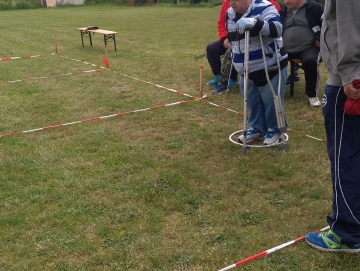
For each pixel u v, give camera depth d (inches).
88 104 237.3
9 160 164.1
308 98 234.4
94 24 701.9
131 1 1262.3
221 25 256.7
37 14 983.6
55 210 128.3
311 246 108.0
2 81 298.8
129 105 233.8
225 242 111.5
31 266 103.2
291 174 148.8
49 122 208.8
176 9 1031.6
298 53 234.5
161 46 443.5
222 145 176.6
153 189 139.6
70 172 153.3
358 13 83.8
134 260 104.5
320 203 129.3
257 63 160.7
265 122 176.9
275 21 152.3
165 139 184.9
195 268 101.3
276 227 117.5
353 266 100.3
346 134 95.0
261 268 100.6
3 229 118.7
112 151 172.2
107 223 121.0
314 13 230.7
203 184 143.2
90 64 351.9
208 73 311.9
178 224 120.2
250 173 149.9
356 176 95.9
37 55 406.0
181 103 234.2
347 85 87.3
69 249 109.6
